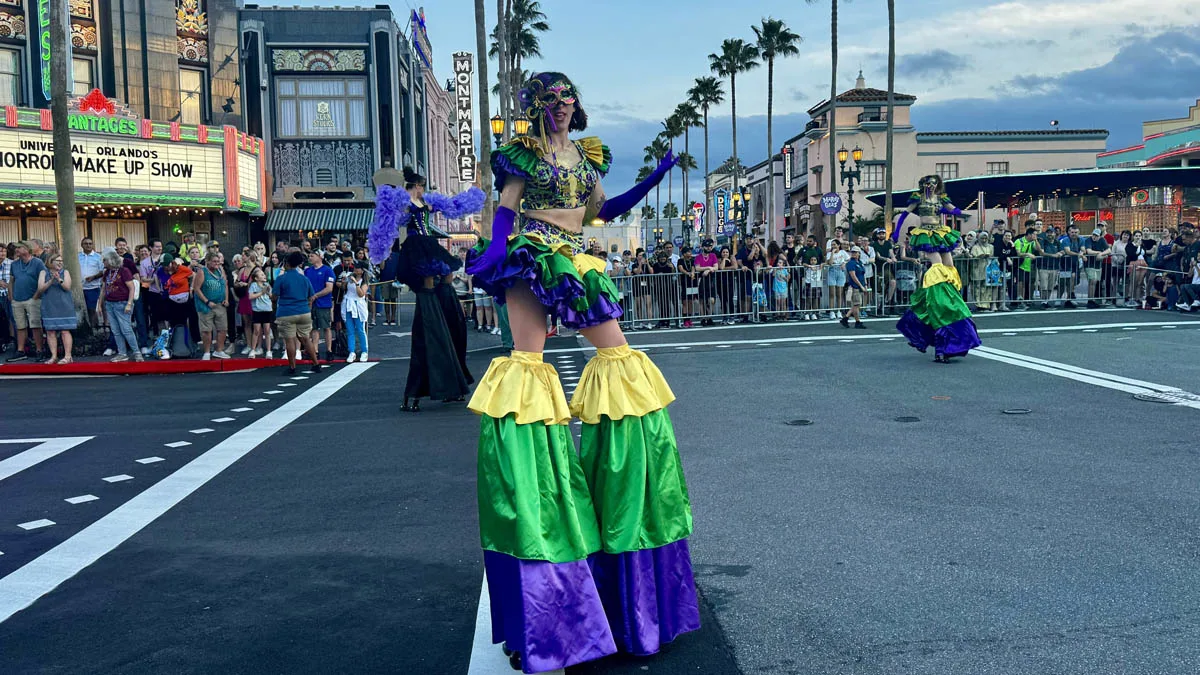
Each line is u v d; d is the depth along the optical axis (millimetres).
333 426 8375
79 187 25391
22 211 26438
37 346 14391
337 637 3525
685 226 69438
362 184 33375
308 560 4500
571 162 3422
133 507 5668
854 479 5645
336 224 32156
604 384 3318
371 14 33250
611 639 3123
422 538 4801
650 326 17438
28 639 3598
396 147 33594
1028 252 18219
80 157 25375
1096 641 3236
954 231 10812
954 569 4012
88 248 15992
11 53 27688
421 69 40188
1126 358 10461
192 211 29109
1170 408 7508
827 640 3330
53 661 3379
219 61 31766
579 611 3082
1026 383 9039
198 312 13883
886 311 17828
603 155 3539
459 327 9422
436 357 9039
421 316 9070
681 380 10172
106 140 25797
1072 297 18266
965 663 3100
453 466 6516
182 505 5688
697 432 7301
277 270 15602
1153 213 40594
